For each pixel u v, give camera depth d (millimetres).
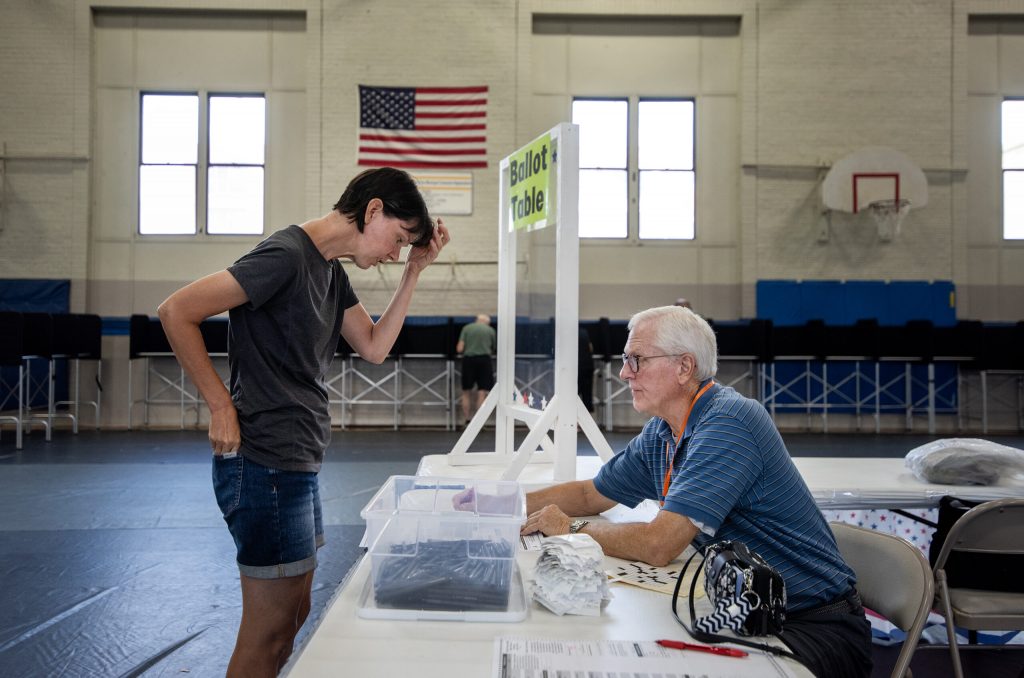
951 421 10109
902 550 1723
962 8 10203
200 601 3232
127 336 10031
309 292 1544
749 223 10180
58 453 7543
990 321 10391
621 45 10328
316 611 3086
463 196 9969
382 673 989
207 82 10125
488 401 3301
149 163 10133
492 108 10023
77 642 2799
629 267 10375
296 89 10156
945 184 10234
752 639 1130
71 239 9930
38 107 9906
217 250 10133
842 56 10172
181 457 7277
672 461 1715
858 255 10219
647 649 1077
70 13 9906
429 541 1229
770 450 1600
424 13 10016
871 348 9586
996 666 2770
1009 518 2189
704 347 1713
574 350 2582
